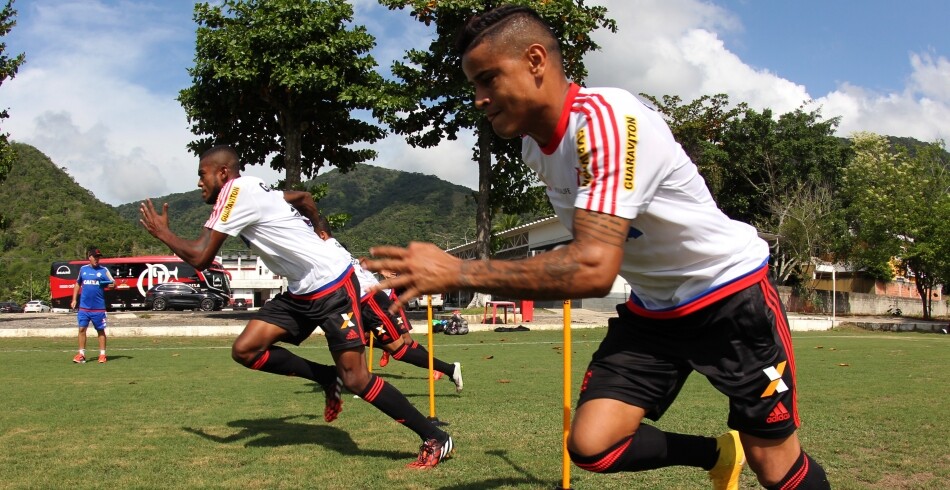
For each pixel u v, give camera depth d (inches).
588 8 813.9
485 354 493.7
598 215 76.4
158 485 144.3
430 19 822.5
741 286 91.5
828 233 1423.5
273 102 812.6
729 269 91.7
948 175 1331.2
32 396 276.4
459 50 85.8
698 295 91.9
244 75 761.0
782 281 1451.8
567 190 87.7
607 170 77.1
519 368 390.6
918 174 1336.1
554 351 522.9
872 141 1750.7
